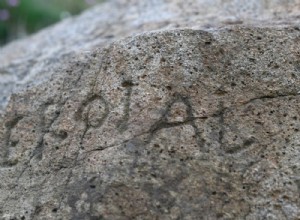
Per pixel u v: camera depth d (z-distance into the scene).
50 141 0.51
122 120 0.48
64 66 0.54
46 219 0.47
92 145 0.49
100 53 0.52
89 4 1.65
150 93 0.48
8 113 0.55
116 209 0.45
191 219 0.45
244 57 0.49
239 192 0.45
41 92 0.54
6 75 0.78
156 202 0.45
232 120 0.47
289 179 0.45
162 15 0.79
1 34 1.43
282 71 0.49
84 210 0.46
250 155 0.46
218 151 0.46
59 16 1.55
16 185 0.51
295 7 0.71
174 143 0.47
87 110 0.50
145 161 0.46
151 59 0.49
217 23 0.63
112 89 0.50
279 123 0.47
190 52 0.49
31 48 0.88
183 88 0.48
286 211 0.44
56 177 0.49
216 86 0.48
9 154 0.53
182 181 0.46
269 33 0.50
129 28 0.78
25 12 1.50
